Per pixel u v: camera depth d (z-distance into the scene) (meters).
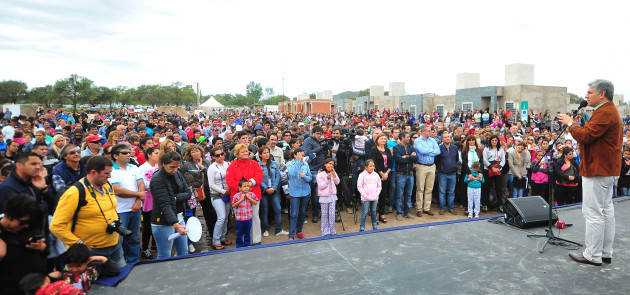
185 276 3.43
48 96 49.59
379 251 3.99
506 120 19.86
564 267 3.53
